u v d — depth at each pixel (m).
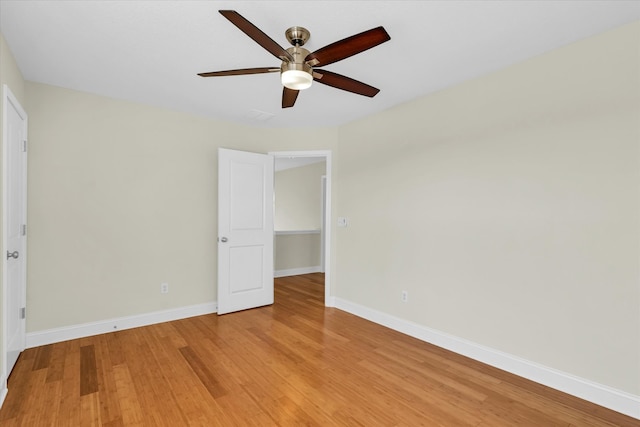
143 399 2.02
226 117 3.72
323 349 2.79
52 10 1.79
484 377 2.34
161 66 2.47
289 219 7.89
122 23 1.92
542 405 2.00
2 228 2.00
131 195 3.21
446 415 1.91
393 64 2.42
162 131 3.40
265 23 1.90
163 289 3.42
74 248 2.92
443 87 2.84
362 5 1.74
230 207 3.73
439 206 2.89
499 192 2.48
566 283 2.14
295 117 3.71
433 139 2.95
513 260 2.39
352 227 3.81
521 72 2.36
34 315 2.74
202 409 1.93
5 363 2.06
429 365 2.51
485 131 2.57
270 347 2.82
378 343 2.93
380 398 2.07
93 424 1.78
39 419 1.81
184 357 2.60
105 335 3.02
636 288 1.88
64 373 2.31
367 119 3.63
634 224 1.89
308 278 5.89
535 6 1.75
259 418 1.86
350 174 3.85
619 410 1.93
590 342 2.04
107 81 2.74
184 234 3.55
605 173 1.99
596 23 1.90
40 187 2.75
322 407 1.97
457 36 2.04
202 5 1.75
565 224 2.14
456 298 2.75
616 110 1.94
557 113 2.18
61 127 2.85
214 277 3.79
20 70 2.52
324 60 1.79
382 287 3.43
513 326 2.39
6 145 2.08
